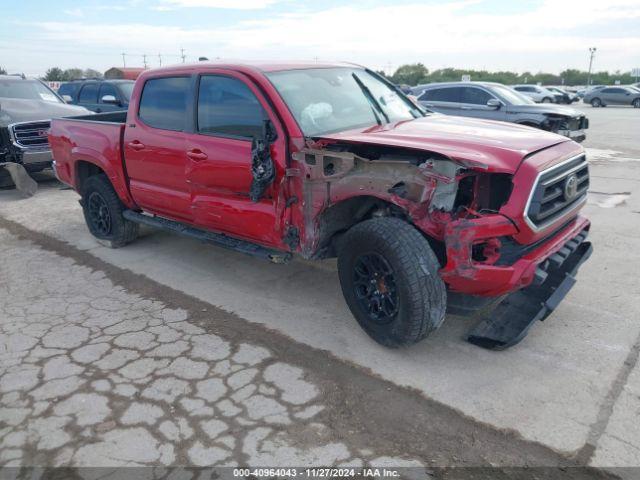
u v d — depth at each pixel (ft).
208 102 14.74
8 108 30.89
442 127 13.57
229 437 9.71
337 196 11.98
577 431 9.59
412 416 10.16
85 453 9.45
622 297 14.76
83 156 19.54
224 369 11.91
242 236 14.74
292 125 12.73
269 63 14.89
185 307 15.16
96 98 46.09
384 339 12.04
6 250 20.81
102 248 20.68
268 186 13.12
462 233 10.43
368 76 16.65
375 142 11.37
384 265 11.60
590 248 14.01
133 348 12.94
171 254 19.71
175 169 15.74
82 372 11.94
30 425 10.23
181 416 10.33
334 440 9.57
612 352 12.06
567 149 12.32
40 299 15.99
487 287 10.82
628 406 10.21
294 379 11.46
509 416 10.07
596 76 268.41
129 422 10.21
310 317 14.34
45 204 28.27
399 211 12.15
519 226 10.80
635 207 24.04
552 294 12.39
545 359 11.89
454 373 11.49
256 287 16.44
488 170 10.39
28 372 11.99
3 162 31.19
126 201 18.84
